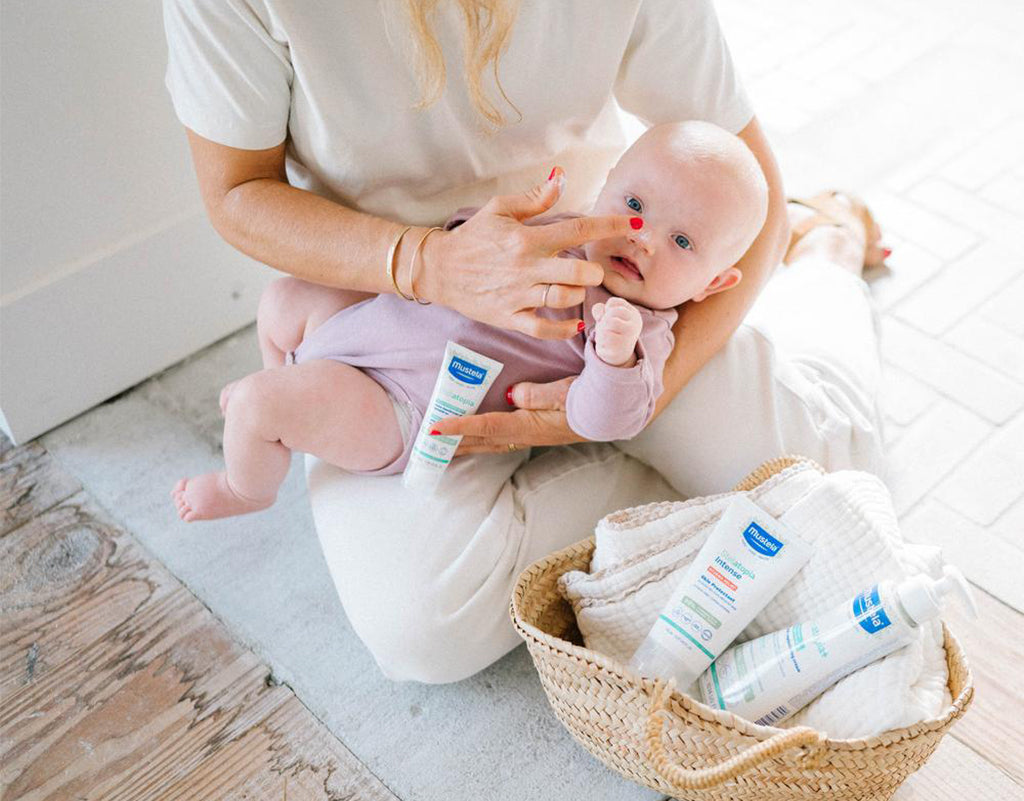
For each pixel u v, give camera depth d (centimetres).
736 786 109
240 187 123
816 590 115
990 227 189
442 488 130
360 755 131
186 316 175
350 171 125
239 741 133
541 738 131
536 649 113
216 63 112
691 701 103
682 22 124
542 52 121
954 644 113
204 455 165
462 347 120
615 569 121
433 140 125
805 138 207
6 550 154
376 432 128
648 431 136
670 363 128
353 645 142
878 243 182
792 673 111
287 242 121
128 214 160
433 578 127
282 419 126
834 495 115
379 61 115
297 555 152
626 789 125
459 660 130
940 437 159
